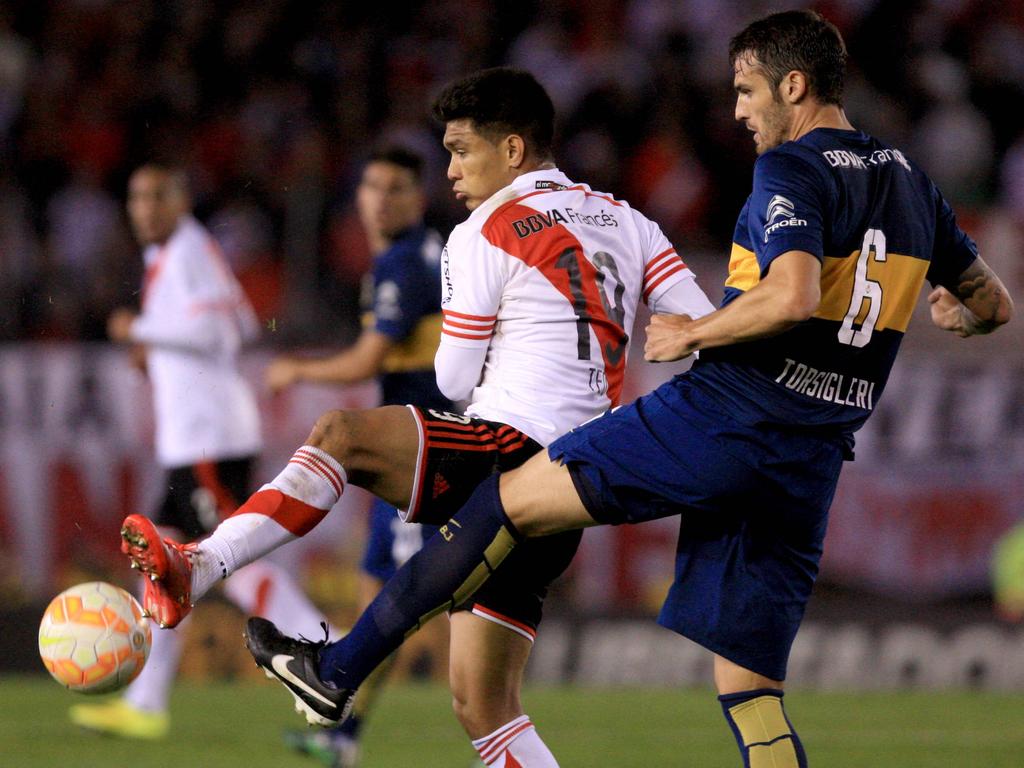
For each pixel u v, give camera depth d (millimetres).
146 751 23125
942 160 47656
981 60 50438
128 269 41438
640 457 13836
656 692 33438
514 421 14742
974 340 36188
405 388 21891
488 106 15445
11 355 34531
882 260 13781
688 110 47625
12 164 46219
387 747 24109
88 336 40156
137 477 34312
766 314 12836
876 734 26109
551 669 34906
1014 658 35469
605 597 35938
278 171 46000
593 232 15344
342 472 14258
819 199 13281
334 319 39000
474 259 14883
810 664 35469
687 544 14406
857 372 13898
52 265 42594
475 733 15039
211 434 25094
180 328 24906
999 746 24547
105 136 47312
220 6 51188
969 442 36094
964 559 36062
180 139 47688
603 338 15164
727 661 14352
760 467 13664
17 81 48531
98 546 34219
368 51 50219
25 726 25984
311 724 14531
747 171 46531
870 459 35906
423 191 22328
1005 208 47812
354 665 14203
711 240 44688
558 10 51938
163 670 24969
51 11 50281
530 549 14703
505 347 15086
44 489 34281
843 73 14234
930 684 35438
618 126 47406
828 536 35844
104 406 34375
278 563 34312
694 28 51812
